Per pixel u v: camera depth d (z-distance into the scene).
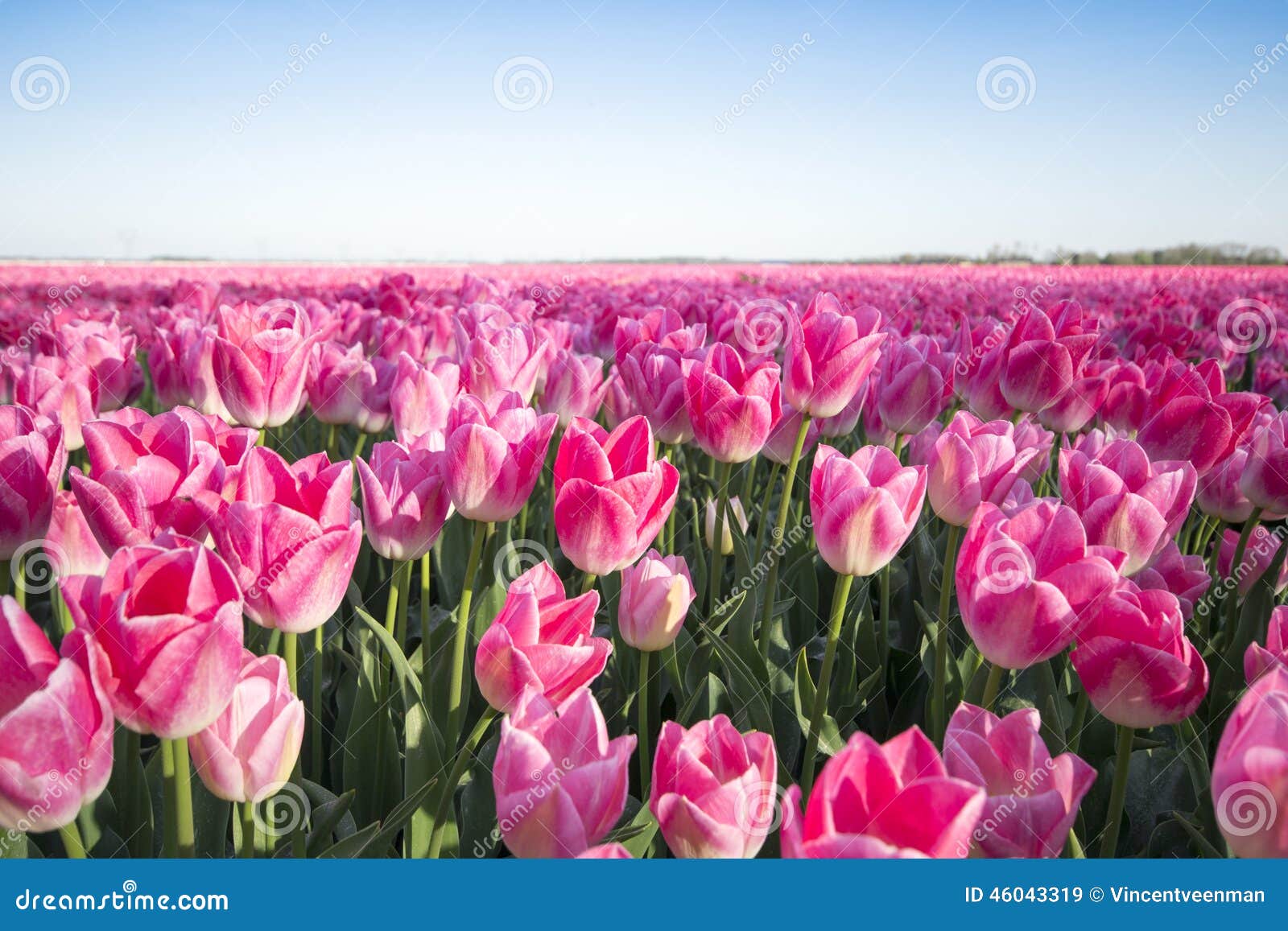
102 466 1.82
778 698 2.37
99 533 1.69
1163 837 2.05
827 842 0.99
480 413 2.09
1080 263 31.86
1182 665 1.52
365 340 5.49
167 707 1.26
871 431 3.78
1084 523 2.01
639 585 1.94
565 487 1.87
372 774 2.11
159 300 10.50
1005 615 1.60
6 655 1.19
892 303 13.06
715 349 2.70
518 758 1.23
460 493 1.99
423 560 2.40
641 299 9.02
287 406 2.86
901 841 1.04
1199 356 7.93
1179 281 18.80
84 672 1.18
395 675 2.34
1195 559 2.40
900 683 2.75
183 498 1.69
